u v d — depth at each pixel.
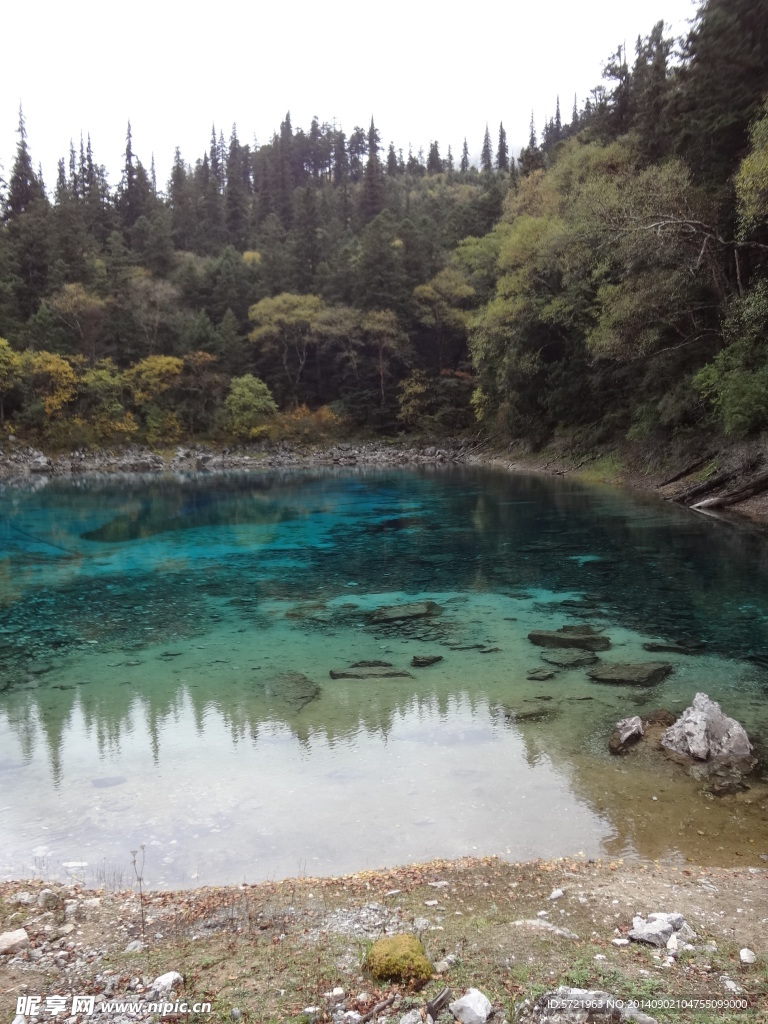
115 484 49.97
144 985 4.14
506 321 48.12
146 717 9.80
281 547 24.11
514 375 50.19
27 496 41.81
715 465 29.91
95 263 73.75
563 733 8.90
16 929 4.92
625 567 18.88
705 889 5.38
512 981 4.05
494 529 26.27
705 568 18.28
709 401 30.89
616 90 49.06
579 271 39.09
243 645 13.26
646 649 12.28
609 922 4.86
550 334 47.66
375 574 19.41
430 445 70.44
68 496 41.81
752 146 25.94
